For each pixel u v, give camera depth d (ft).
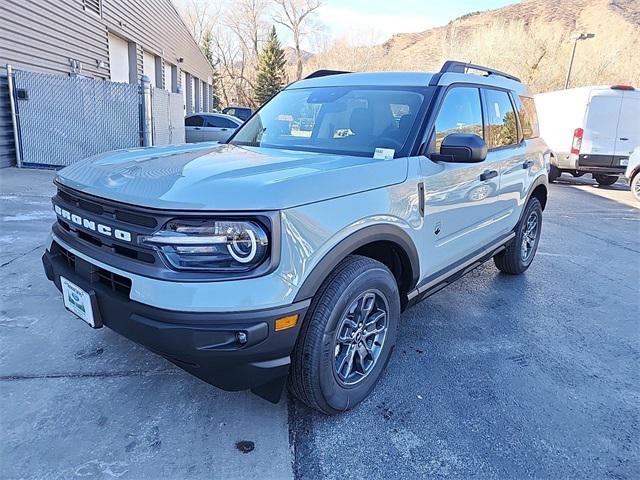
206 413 8.07
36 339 10.02
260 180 6.95
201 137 51.16
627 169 36.19
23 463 6.76
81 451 7.05
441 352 10.73
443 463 7.28
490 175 11.96
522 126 14.70
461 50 137.80
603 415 8.70
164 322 6.35
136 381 8.80
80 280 7.57
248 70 186.70
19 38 30.94
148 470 6.77
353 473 6.99
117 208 6.85
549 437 8.00
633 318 13.25
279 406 8.40
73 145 32.55
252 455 7.20
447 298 14.15
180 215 6.30
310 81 12.71
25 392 8.30
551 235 23.20
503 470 7.20
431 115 9.87
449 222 10.36
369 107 10.53
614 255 19.98
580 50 112.27
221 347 6.38
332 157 9.07
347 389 8.21
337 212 7.32
